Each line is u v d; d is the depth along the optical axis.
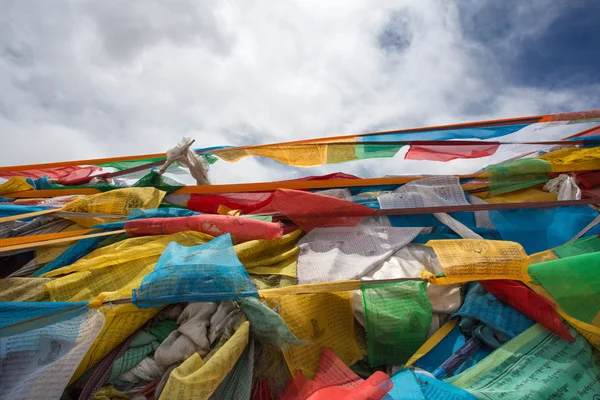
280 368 2.48
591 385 2.25
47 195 3.99
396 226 3.65
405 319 2.64
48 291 2.51
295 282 2.92
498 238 3.58
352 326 2.72
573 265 2.57
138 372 2.34
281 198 3.61
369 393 2.06
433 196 3.73
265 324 2.38
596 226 3.24
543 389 2.15
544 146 4.26
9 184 3.99
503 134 3.99
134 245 3.02
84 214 3.37
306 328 2.55
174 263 2.35
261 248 3.14
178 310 2.66
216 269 2.36
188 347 2.34
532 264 2.65
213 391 2.07
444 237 3.51
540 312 2.56
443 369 2.42
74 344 2.07
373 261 3.07
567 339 2.45
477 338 2.61
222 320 2.47
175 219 3.24
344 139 4.13
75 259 3.05
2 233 3.21
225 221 3.21
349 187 4.05
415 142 4.00
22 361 1.90
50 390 1.92
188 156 4.06
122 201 3.59
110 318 2.38
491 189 3.98
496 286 2.75
